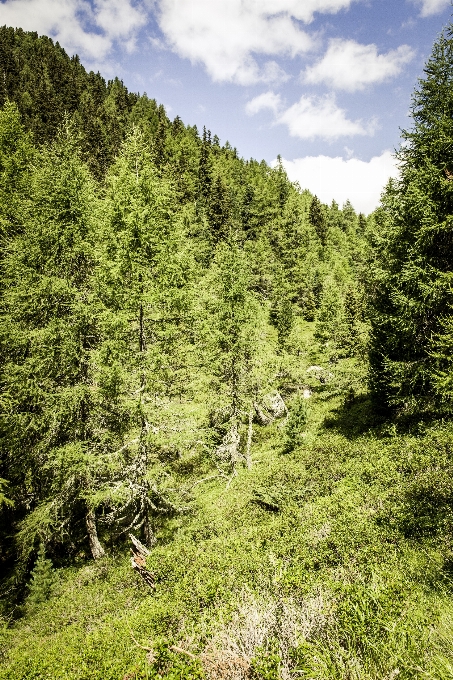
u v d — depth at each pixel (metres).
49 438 13.88
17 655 8.87
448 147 12.45
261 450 24.16
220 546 9.36
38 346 13.54
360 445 14.77
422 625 4.28
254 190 94.56
